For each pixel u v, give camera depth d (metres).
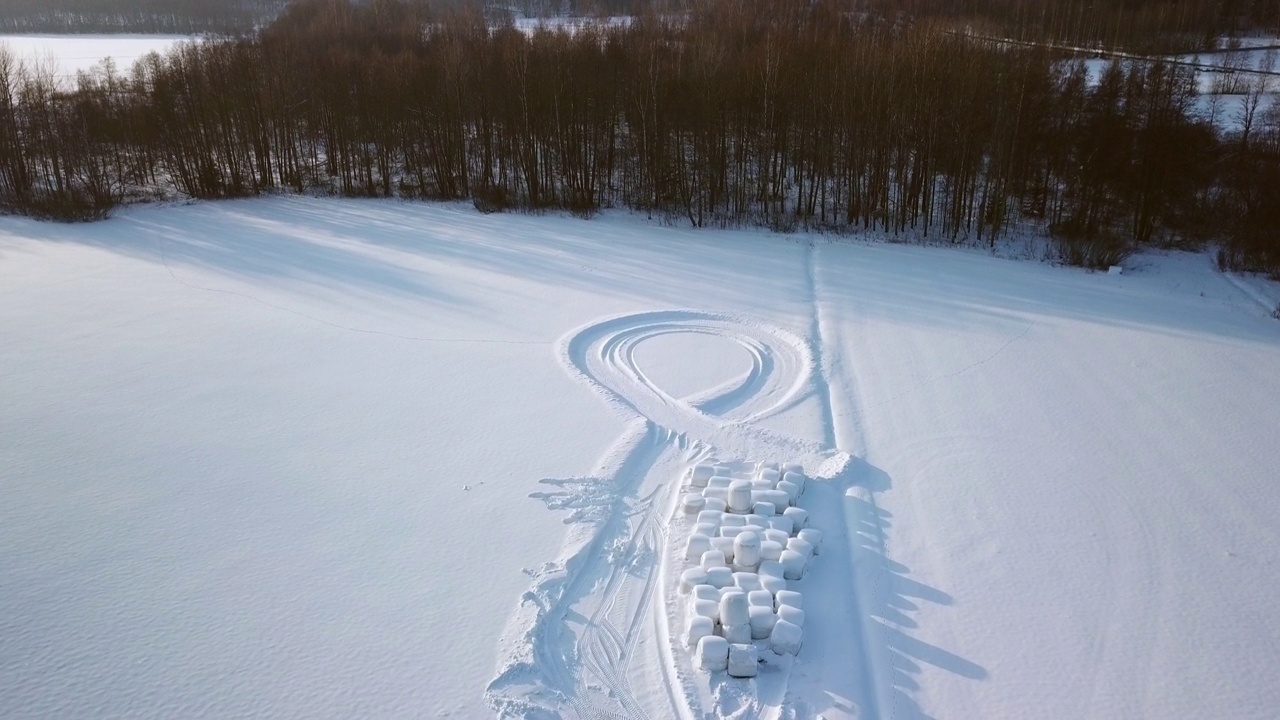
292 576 12.27
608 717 9.69
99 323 24.03
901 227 37.94
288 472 15.32
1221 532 13.90
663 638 10.98
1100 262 32.88
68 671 10.37
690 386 19.69
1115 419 18.27
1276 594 12.30
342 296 26.88
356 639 10.95
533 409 18.19
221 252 33.03
